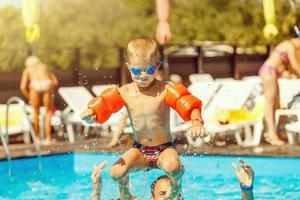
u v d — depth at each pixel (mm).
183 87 4781
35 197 8594
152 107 4754
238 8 30266
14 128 12664
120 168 4719
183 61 19906
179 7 30844
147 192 7035
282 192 8672
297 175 9820
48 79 12875
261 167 10219
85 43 30766
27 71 13039
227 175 9656
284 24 24453
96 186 4801
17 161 10562
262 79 11695
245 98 13188
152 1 31938
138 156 4801
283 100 13539
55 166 10742
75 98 14156
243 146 11328
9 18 29797
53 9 31125
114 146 11203
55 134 13930
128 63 4703
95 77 18000
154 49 4660
